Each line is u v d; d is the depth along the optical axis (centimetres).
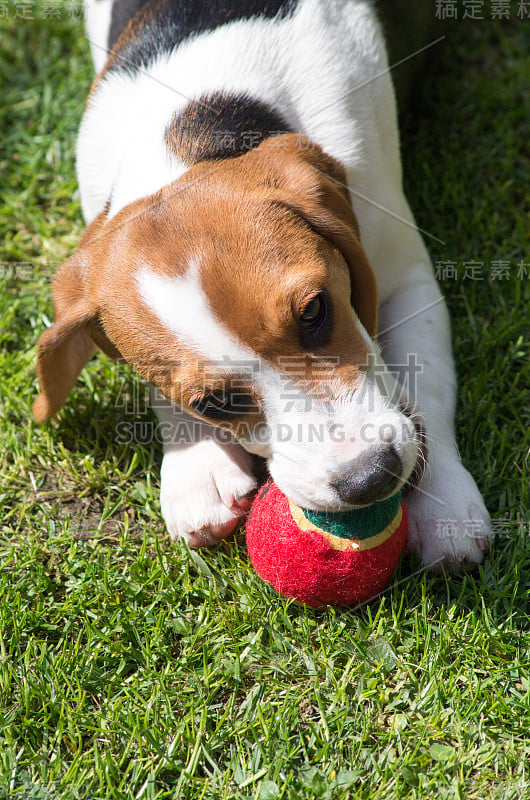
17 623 359
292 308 303
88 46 609
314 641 344
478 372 434
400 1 479
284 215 320
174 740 315
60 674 341
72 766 312
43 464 432
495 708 314
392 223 416
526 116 548
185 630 352
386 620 341
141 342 324
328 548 312
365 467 303
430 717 315
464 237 494
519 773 299
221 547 379
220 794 301
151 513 401
